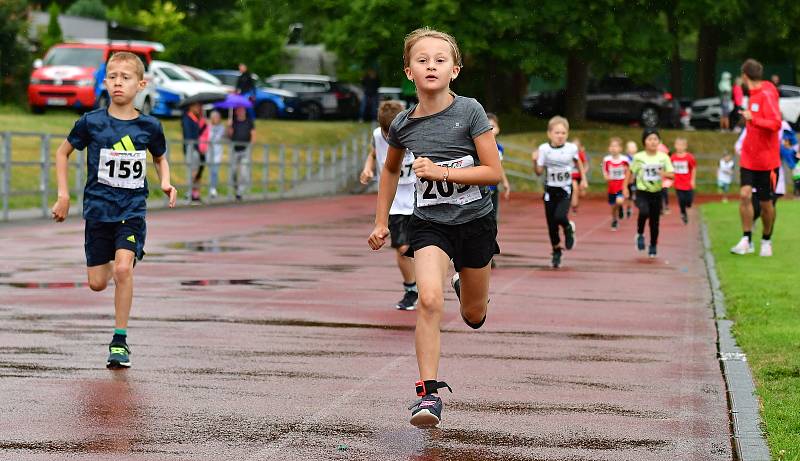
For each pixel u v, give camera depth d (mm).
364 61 96812
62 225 46000
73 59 84250
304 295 26922
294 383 17062
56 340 20219
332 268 32844
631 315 24578
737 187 98750
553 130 33875
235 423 14648
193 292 27016
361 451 13445
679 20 95875
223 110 92125
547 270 33500
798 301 25891
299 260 34875
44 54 105688
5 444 13484
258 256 35875
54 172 61250
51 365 18047
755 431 14297
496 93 107125
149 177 68250
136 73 18828
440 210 14602
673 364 18922
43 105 81938
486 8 92062
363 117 101625
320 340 20844
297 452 13352
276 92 104188
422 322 14148
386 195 15195
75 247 37094
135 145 18672
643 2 93125
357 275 31234
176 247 38469
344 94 106062
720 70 143875
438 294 14203
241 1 105375
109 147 18562
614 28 92062
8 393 16078
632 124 111000
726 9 95938
